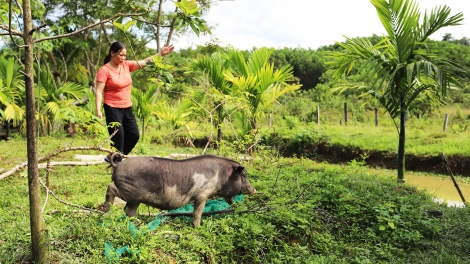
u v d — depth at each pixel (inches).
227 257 200.7
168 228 202.2
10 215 213.9
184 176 202.4
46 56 802.8
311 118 1069.1
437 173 593.9
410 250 243.8
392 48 400.2
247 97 468.1
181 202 203.8
